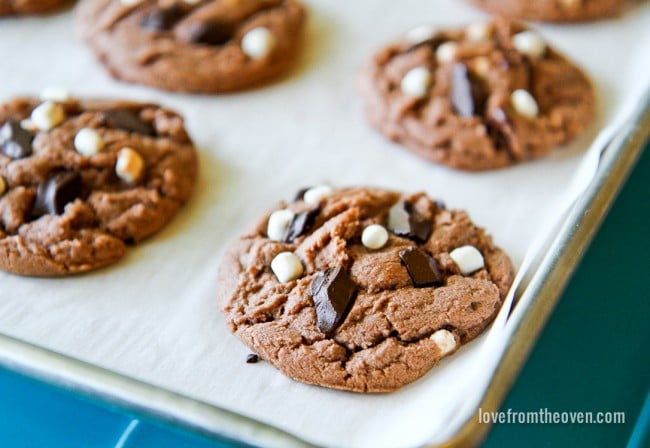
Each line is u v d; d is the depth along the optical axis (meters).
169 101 0.36
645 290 0.31
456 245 0.30
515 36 0.36
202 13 0.37
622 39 0.38
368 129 0.35
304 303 0.28
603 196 0.29
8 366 0.27
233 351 0.28
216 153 0.35
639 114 0.32
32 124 0.32
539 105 0.35
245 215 0.33
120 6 0.37
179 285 0.30
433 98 0.35
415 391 0.27
